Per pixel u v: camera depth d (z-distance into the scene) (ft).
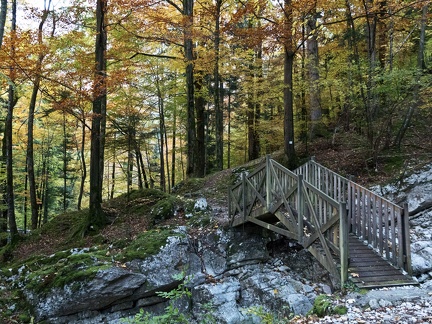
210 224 30.94
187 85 48.11
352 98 38.58
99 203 36.14
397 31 43.47
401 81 33.12
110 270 24.09
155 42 48.60
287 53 39.50
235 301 23.67
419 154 34.35
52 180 75.25
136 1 38.42
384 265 20.90
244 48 49.65
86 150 72.18
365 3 36.58
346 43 48.34
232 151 80.07
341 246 19.15
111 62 47.32
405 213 20.54
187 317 23.76
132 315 24.43
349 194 25.75
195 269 26.84
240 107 62.64
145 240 27.86
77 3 37.76
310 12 36.50
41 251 33.81
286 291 23.09
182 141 84.23
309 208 22.15
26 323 23.25
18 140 58.39
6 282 27.76
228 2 47.19
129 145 45.62
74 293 23.43
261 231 29.37
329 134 49.83
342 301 17.08
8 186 37.70
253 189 27.55
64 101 33.78
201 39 45.06
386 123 36.91
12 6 38.99
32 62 32.01
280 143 60.95
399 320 14.05
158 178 80.64
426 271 21.02
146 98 59.57
